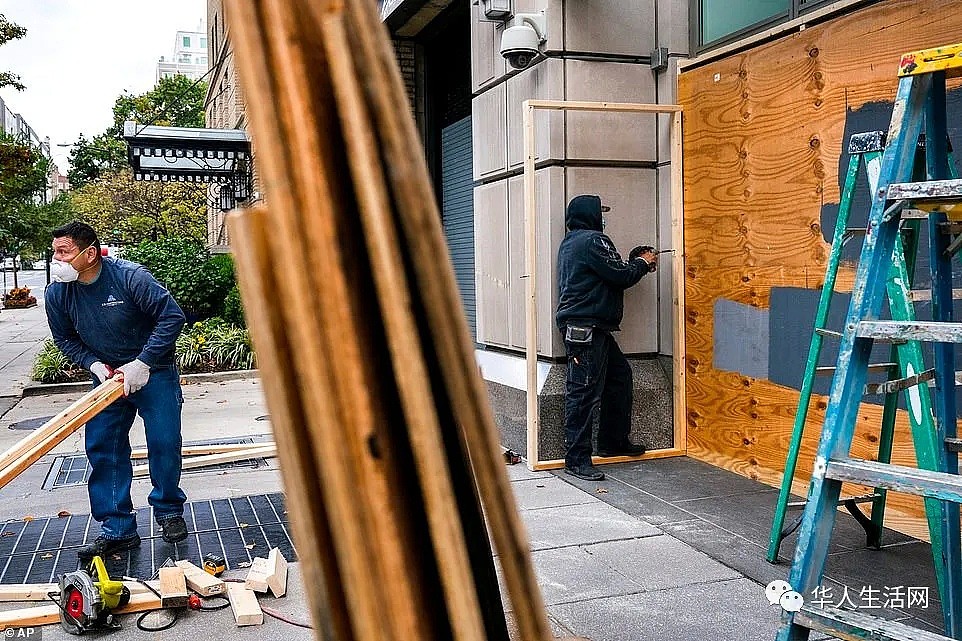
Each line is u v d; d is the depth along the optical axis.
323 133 0.58
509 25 6.81
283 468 0.59
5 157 14.29
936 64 2.38
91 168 43.50
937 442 2.96
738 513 5.00
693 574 4.10
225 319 14.90
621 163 6.39
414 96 10.14
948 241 2.94
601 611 3.68
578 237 5.75
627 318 6.49
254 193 12.69
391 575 0.58
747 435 5.75
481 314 7.63
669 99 6.32
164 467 4.71
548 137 6.23
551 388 6.25
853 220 4.72
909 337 2.16
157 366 4.68
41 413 9.80
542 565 4.25
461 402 0.57
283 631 3.66
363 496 0.58
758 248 5.52
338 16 0.55
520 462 6.38
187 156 14.16
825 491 2.24
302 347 0.57
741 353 5.75
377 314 0.60
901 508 4.58
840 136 4.80
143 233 34.03
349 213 0.59
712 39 6.09
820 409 5.03
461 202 9.27
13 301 32.28
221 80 26.50
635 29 6.37
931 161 2.71
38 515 5.45
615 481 5.75
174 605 3.83
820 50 4.91
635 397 6.39
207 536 4.91
